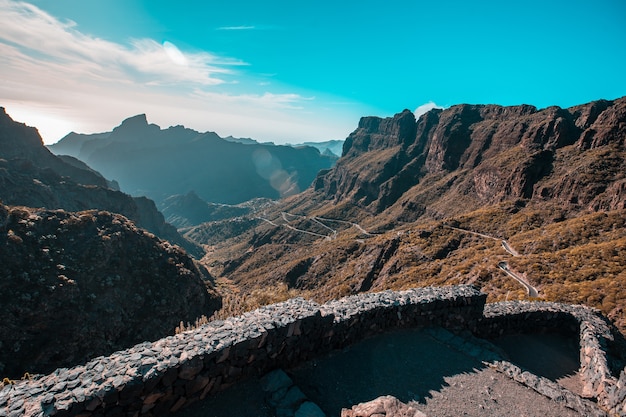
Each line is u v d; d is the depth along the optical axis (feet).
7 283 132.77
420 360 32.96
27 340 127.24
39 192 309.01
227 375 24.25
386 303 36.91
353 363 30.81
